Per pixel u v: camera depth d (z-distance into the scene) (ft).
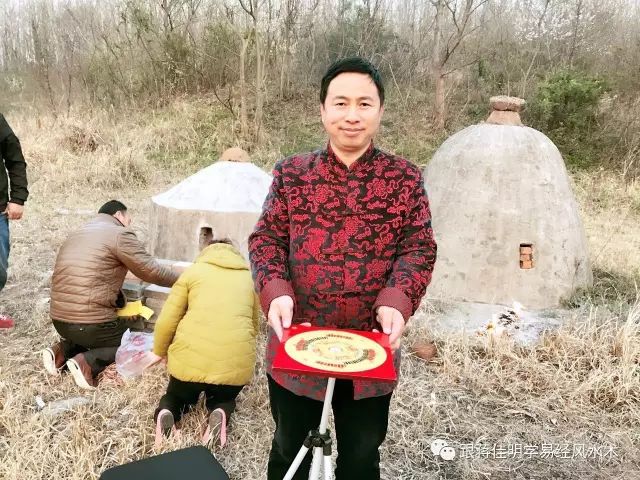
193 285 9.64
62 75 42.96
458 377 11.71
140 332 12.48
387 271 5.67
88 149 31.99
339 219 5.55
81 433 9.07
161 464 6.27
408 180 5.60
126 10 40.47
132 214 24.32
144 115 37.68
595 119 33.37
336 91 5.27
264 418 10.04
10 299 14.98
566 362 12.08
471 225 15.15
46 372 11.16
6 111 41.14
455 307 14.84
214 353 9.24
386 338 5.15
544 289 14.94
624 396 11.09
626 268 17.95
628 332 12.43
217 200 15.23
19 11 53.83
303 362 4.62
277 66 41.19
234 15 40.04
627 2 42.47
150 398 10.32
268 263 5.65
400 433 9.93
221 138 34.94
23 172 12.62
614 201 28.07
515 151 15.37
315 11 41.78
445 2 33.94
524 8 40.68
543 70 37.78
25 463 8.32
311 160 5.74
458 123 36.22
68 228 21.57
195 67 40.04
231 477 8.64
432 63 40.73
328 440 5.44
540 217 15.01
